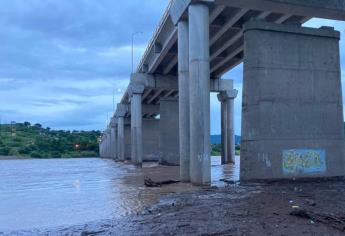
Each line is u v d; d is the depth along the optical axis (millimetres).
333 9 28250
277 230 11531
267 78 25953
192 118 27656
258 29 26047
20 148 184750
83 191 25922
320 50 27531
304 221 12688
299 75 26734
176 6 31422
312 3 27688
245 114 25828
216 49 48031
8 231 13820
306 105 26688
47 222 15352
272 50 26250
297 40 26938
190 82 28078
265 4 27312
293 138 26078
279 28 26453
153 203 18562
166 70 61469
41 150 185375
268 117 25703
